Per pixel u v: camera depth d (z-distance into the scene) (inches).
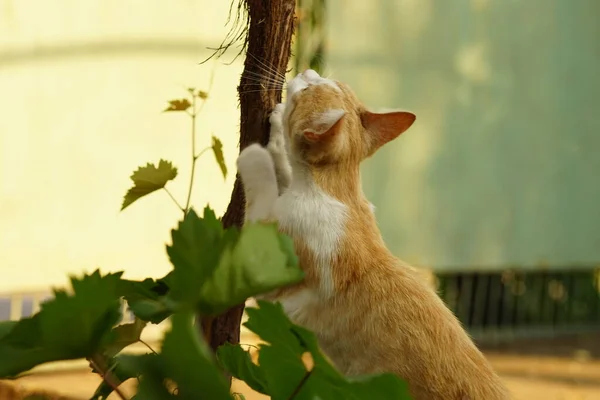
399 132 181.6
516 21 413.7
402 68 384.5
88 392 282.4
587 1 432.1
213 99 333.7
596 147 438.9
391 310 161.0
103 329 81.7
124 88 327.9
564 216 434.6
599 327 474.3
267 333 87.7
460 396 156.9
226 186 336.5
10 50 311.7
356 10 370.0
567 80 429.4
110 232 328.8
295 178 171.6
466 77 402.6
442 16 393.4
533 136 422.9
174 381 78.2
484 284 445.4
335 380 83.0
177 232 83.1
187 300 78.8
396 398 80.4
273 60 152.9
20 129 316.2
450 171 403.5
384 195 390.3
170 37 332.2
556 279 468.1
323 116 167.8
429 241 401.1
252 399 262.4
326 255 162.9
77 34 320.8
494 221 416.8
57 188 321.7
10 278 316.2
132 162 330.0
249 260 81.7
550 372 379.9
